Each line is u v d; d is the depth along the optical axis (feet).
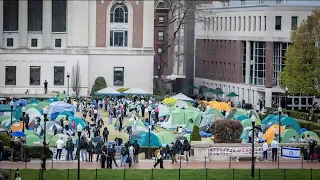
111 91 638.12
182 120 522.06
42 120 480.64
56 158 402.52
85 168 378.73
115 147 412.16
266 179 355.56
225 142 424.46
